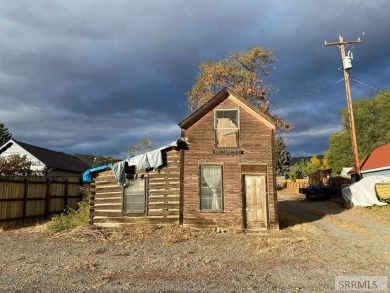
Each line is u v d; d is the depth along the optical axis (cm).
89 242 1291
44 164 3066
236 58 3225
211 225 1606
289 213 2280
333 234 1435
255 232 1554
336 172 5272
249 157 1661
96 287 729
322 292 697
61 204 2200
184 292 697
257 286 736
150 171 1689
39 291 702
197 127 1691
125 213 1670
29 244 1264
